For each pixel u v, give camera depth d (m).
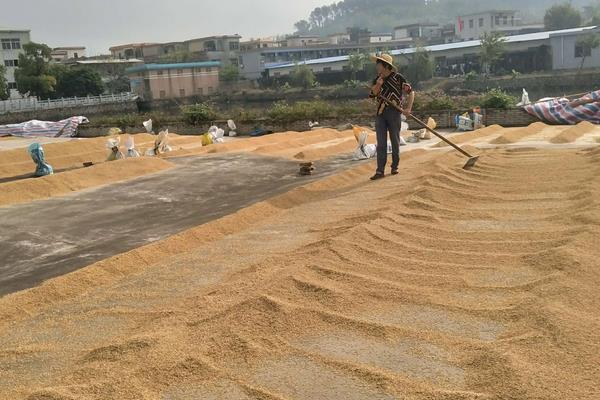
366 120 17.95
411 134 13.09
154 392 2.26
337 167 8.94
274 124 18.89
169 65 51.75
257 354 2.53
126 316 3.24
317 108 18.89
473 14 72.69
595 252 3.53
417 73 46.03
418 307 2.99
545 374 2.21
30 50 42.97
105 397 2.21
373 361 2.45
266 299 2.98
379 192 6.11
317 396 2.20
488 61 44.88
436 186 5.73
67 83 46.81
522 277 3.32
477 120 15.08
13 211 6.62
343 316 2.87
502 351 2.41
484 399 2.07
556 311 2.72
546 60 43.97
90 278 4.17
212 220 5.80
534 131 12.45
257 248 4.41
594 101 14.38
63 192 7.79
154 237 5.30
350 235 4.13
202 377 2.36
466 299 3.06
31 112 38.44
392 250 3.94
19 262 4.77
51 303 3.77
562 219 4.42
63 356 2.78
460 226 4.48
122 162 9.10
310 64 55.22
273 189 7.32
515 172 6.62
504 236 4.13
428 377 2.29
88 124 23.06
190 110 20.89
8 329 3.30
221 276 3.76
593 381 2.14
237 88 55.50
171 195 7.25
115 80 57.38
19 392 2.40
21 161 13.67
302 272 3.43
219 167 9.20
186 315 2.96
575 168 6.50
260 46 74.31
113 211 6.50
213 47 72.06
